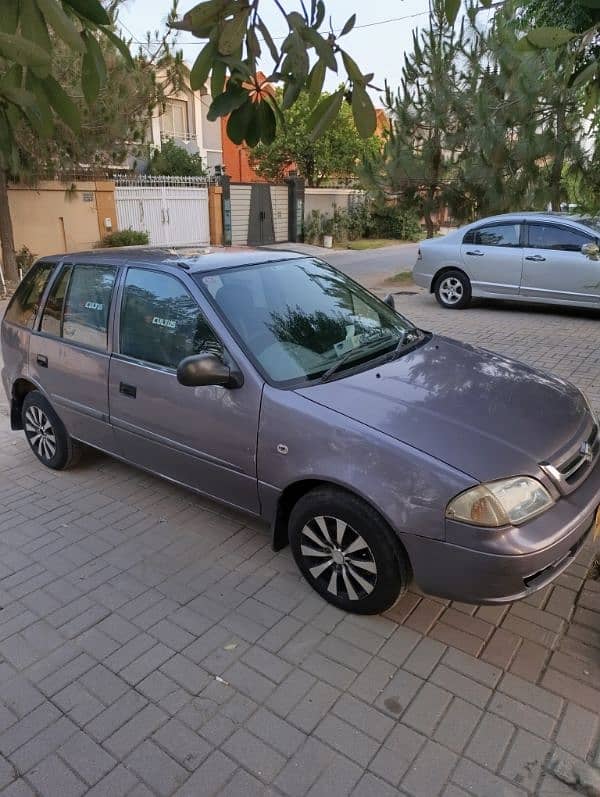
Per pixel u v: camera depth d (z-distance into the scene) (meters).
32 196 15.72
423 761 2.31
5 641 3.01
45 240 16.27
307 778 2.26
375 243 25.27
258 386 3.19
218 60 1.63
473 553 2.57
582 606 3.11
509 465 2.66
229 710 2.57
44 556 3.71
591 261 8.99
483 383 3.32
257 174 27.11
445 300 10.76
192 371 3.09
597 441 3.21
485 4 2.39
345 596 3.09
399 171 12.77
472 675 2.71
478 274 10.21
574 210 6.88
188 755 2.37
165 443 3.72
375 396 3.08
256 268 3.91
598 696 2.58
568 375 6.78
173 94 14.48
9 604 3.28
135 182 18.30
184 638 2.99
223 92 1.71
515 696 2.59
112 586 3.41
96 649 2.94
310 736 2.44
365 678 2.71
